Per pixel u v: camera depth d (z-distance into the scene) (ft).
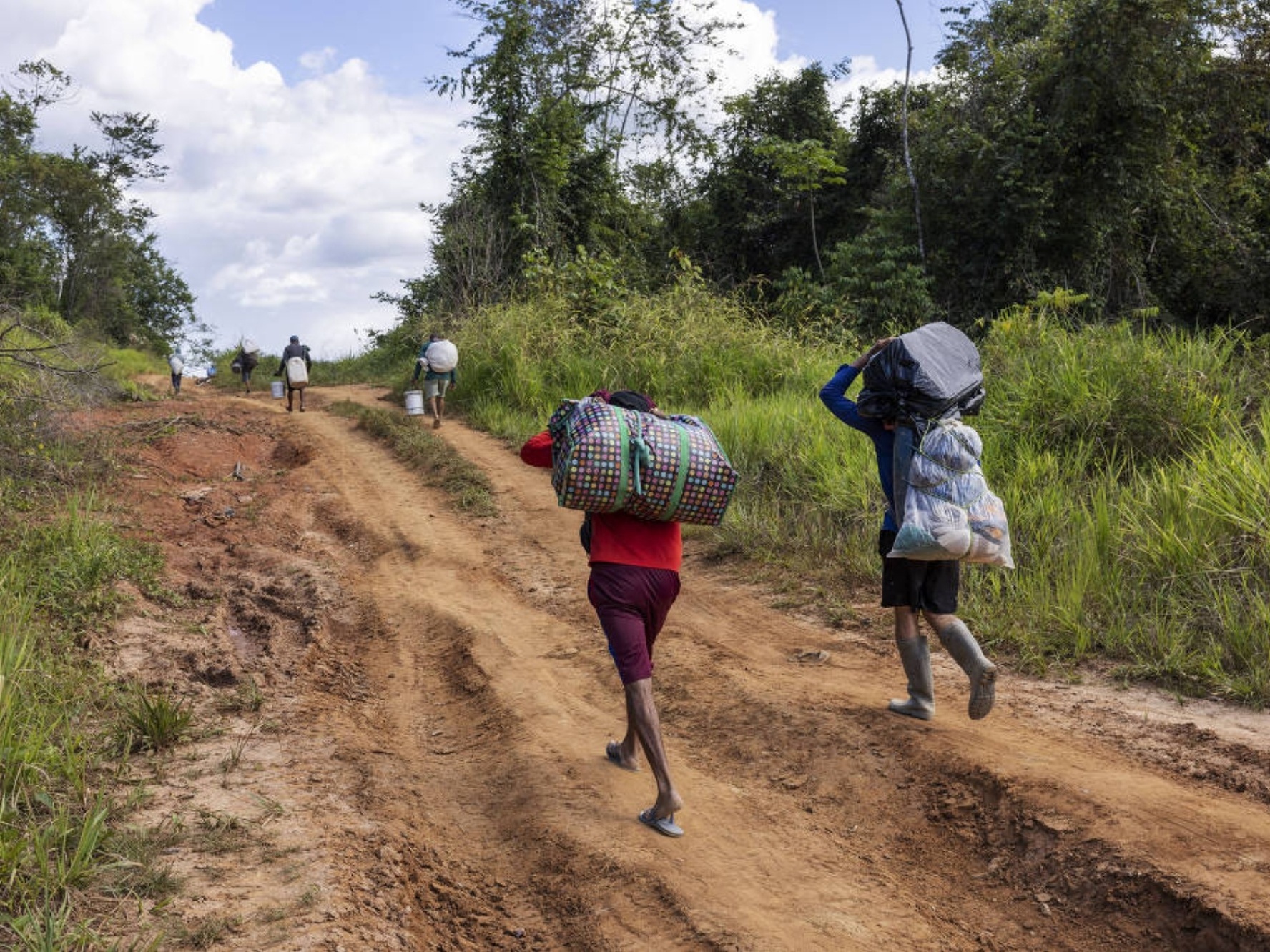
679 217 114.32
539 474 42.37
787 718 17.74
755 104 107.55
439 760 17.71
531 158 92.68
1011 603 21.85
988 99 77.46
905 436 16.24
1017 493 25.52
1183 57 70.18
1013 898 12.50
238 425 55.42
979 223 75.66
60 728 16.05
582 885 13.03
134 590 24.40
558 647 23.39
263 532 34.71
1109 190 72.95
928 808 14.57
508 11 90.43
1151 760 15.01
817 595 25.14
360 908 11.62
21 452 34.73
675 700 19.71
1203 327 78.13
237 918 10.94
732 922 11.97
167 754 16.24
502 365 59.36
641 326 57.88
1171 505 22.68
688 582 27.66
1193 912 11.05
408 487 42.27
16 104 135.74
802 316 67.72
